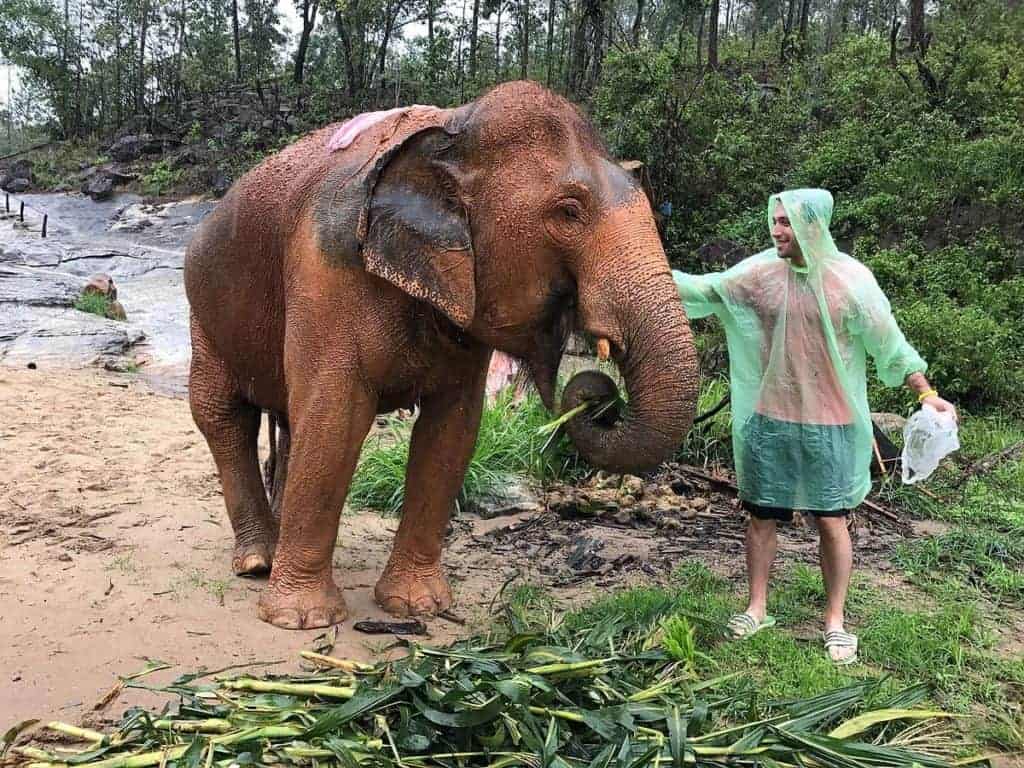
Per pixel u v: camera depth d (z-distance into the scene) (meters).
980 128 18.20
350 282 3.72
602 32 23.27
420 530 4.36
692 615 3.94
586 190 3.26
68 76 48.12
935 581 5.04
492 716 2.79
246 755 2.69
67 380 10.05
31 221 30.94
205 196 33.09
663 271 3.22
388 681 3.13
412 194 3.53
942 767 2.86
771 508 4.10
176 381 10.91
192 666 3.62
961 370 10.25
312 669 3.61
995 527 6.23
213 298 4.49
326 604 4.12
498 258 3.39
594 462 3.33
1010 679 3.83
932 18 30.75
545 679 3.05
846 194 16.95
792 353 3.96
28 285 16.77
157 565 4.75
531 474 6.81
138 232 29.66
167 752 2.71
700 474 7.06
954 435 3.81
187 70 45.72
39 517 5.45
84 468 6.65
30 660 3.59
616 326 3.16
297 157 4.19
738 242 15.80
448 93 33.62
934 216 15.05
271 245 4.12
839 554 4.07
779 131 20.00
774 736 2.89
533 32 38.59
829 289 3.91
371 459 6.47
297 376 3.87
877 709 3.24
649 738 2.82
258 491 4.84
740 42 38.56
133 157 38.81
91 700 3.31
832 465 4.00
